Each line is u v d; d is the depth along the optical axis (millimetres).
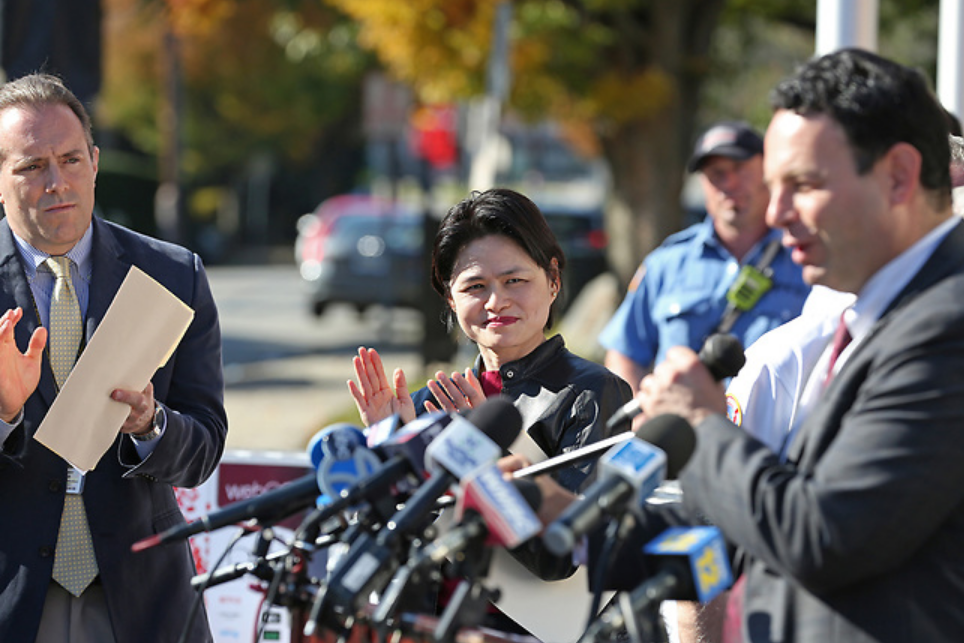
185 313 6691
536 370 7191
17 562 6863
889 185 4875
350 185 103938
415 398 7770
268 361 32688
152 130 80688
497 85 24344
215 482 9516
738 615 5277
